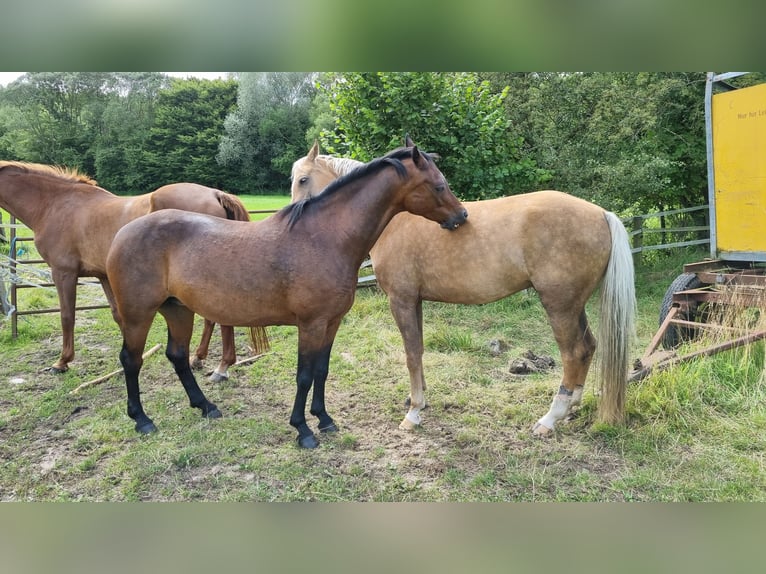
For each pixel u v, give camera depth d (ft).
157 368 14.89
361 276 23.52
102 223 14.17
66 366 14.78
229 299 9.77
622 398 10.27
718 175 15.34
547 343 16.78
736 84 23.04
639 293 22.67
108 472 9.39
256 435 10.81
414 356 11.05
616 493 8.52
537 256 9.78
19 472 9.43
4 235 25.88
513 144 23.77
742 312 13.21
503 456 9.81
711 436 10.03
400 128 21.52
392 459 9.86
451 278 10.59
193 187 13.89
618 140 25.16
